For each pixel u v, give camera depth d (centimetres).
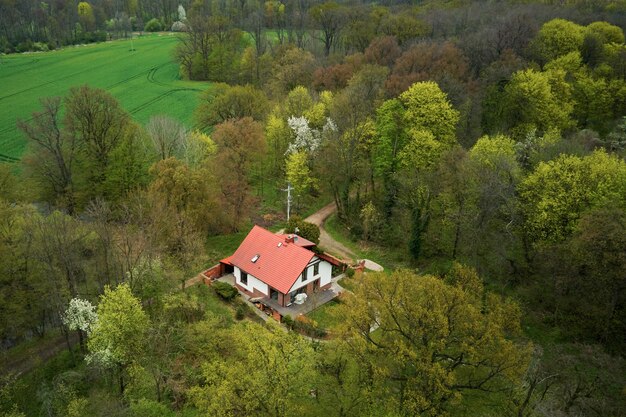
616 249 4019
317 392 3522
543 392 3422
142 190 6156
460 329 3281
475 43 9525
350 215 6969
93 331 3844
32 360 4606
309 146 7844
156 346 3997
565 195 4838
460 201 5669
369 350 3409
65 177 6656
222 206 6391
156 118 7812
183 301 4600
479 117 7531
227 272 5844
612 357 4184
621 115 7775
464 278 3978
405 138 6756
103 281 4934
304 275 5216
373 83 8556
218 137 7106
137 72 13938
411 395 3023
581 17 10594
